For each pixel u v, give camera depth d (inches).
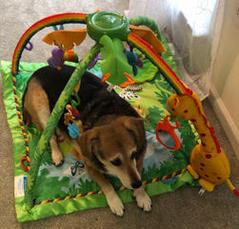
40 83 60.6
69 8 91.0
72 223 55.6
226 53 65.7
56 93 58.0
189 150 62.1
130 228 55.4
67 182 58.7
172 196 58.7
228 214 57.1
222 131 68.3
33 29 60.2
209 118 70.3
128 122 50.2
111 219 56.1
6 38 83.7
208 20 65.6
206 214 57.1
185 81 74.5
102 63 45.1
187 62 75.8
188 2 69.6
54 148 61.3
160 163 60.8
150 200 57.1
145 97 70.1
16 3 91.5
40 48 81.6
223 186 60.0
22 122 65.8
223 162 54.0
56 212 55.9
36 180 57.7
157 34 71.7
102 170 53.0
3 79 73.2
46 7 91.0
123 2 93.0
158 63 46.8
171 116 50.9
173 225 55.9
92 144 49.4
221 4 62.0
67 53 56.7
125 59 45.9
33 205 56.1
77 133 53.3
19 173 59.7
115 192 56.7
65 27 84.4
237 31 60.6
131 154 49.9
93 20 46.2
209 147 52.7
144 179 59.2
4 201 57.6
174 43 80.3
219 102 69.7
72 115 53.4
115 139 48.4
